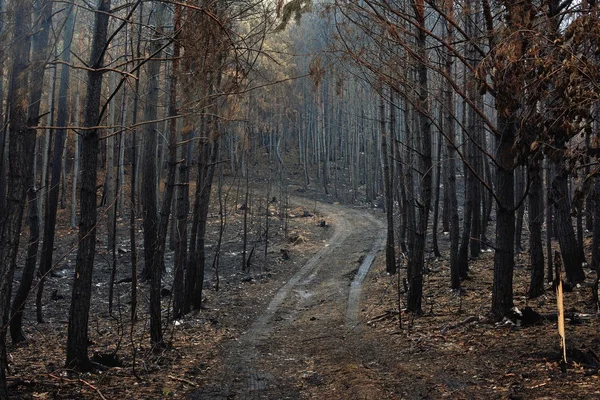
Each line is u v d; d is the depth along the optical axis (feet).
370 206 132.46
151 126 60.18
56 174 58.54
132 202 34.86
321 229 105.29
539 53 24.62
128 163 132.36
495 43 27.32
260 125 100.53
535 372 21.79
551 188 42.06
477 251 67.92
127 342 37.19
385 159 68.13
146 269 61.62
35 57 18.39
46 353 33.37
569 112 22.48
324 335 39.68
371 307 50.60
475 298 45.50
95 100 25.63
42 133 83.46
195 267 51.75
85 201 25.82
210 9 21.76
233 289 63.36
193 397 23.86
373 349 32.09
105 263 70.13
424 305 45.75
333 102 155.94
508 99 25.34
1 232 18.38
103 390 23.40
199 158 50.16
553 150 24.77
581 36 21.98
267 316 51.08
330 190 153.69
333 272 73.46
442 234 87.92
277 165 146.92
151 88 48.73
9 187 18.48
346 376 25.70
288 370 29.17
